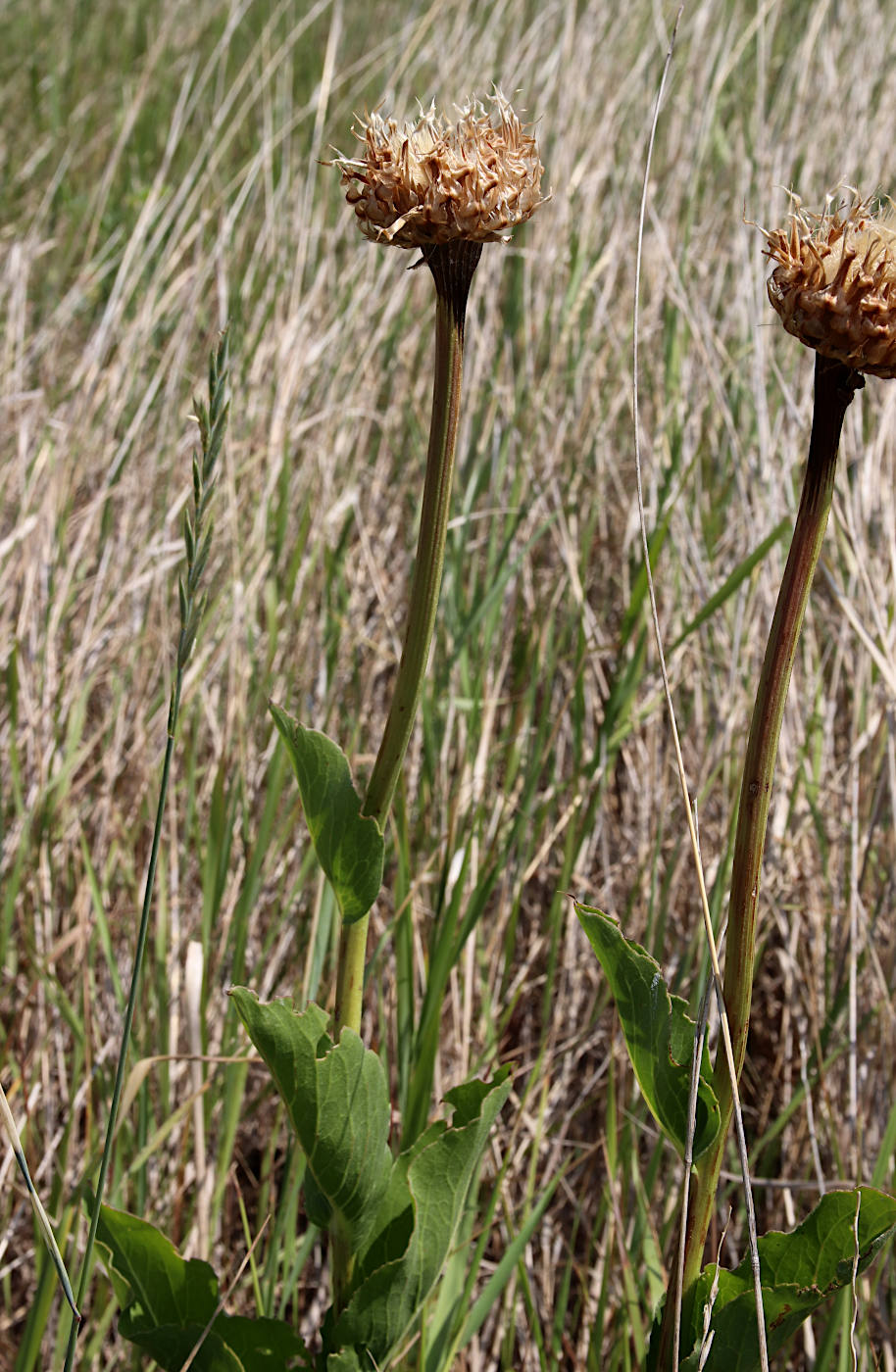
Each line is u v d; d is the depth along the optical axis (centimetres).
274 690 134
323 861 85
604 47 209
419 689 84
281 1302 99
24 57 304
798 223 79
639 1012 83
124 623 147
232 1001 83
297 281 173
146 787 128
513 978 124
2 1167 104
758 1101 121
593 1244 106
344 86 249
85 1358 99
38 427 168
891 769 113
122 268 171
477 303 176
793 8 247
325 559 143
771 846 121
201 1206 102
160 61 282
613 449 166
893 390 143
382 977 114
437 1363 95
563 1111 117
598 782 122
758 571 127
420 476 158
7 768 130
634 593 115
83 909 109
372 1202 86
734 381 158
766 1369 82
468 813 111
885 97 208
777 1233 84
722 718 124
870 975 113
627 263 181
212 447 84
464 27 216
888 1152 98
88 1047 103
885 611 122
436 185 80
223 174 219
